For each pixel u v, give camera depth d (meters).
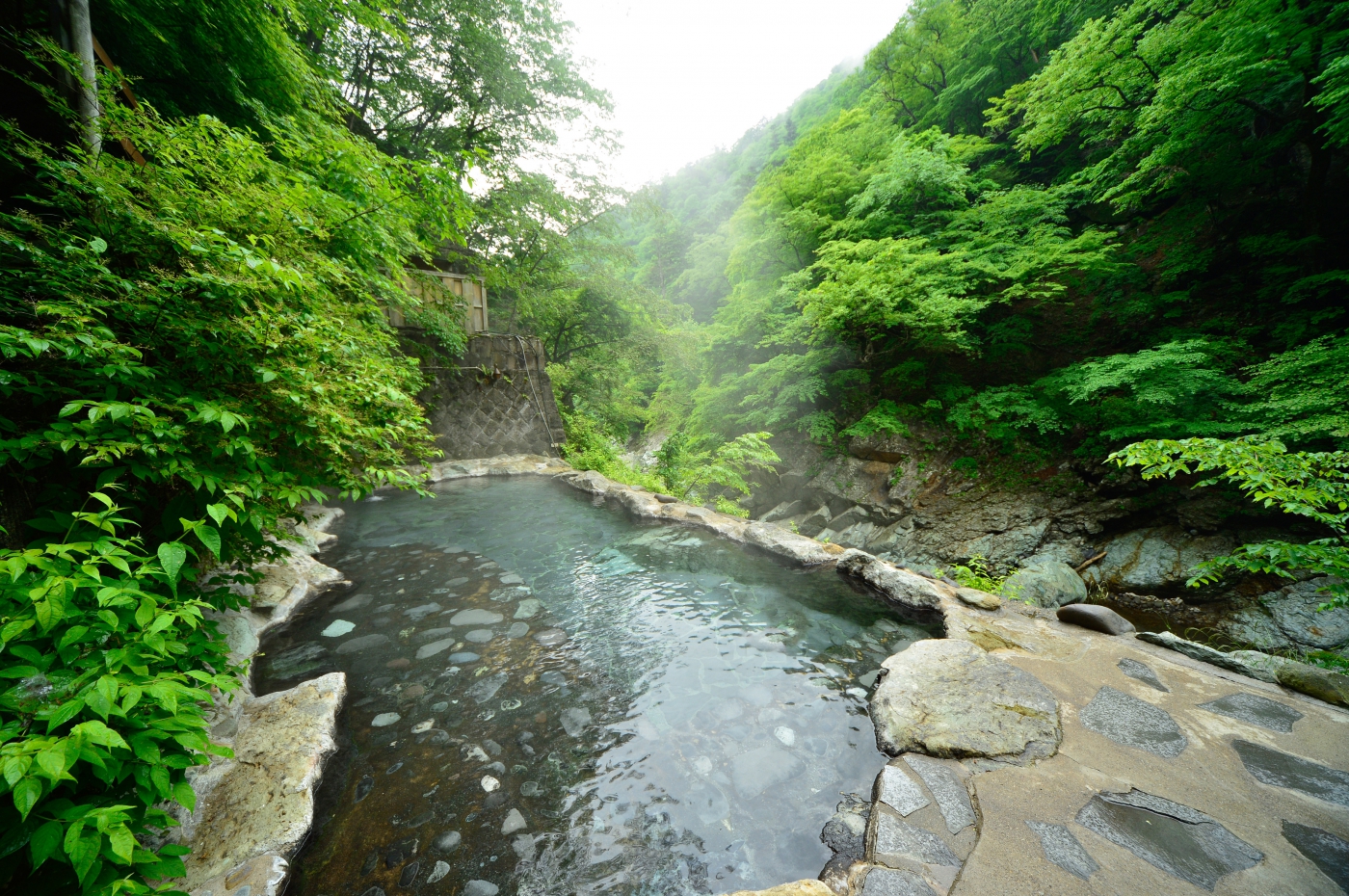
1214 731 2.12
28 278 1.65
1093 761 1.96
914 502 10.44
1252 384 6.94
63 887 1.07
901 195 11.50
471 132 11.27
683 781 2.01
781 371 12.71
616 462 9.77
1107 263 9.87
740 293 14.87
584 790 1.95
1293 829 1.63
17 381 1.51
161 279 1.94
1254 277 9.03
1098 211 12.63
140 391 1.80
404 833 1.73
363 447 2.73
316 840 1.68
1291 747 2.02
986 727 2.16
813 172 13.23
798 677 2.76
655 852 1.68
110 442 1.53
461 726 2.32
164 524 1.95
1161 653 2.80
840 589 3.97
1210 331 8.81
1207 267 9.62
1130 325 10.30
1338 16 6.53
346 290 3.88
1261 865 1.49
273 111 4.75
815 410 12.80
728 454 8.93
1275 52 6.82
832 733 2.30
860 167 13.88
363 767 2.04
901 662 2.69
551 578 4.14
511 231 11.40
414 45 9.86
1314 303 7.95
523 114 11.65
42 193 2.32
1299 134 8.06
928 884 1.44
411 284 7.48
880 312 9.98
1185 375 7.53
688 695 2.60
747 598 3.78
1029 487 9.45
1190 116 7.80
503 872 1.59
